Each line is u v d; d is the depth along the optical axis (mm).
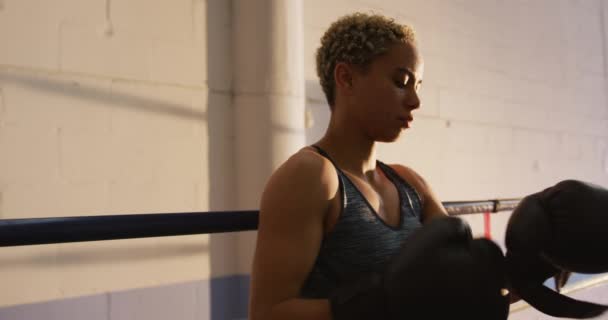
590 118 4273
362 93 858
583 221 873
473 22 3314
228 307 2199
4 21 1724
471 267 677
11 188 1726
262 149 2193
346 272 803
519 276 874
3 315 1699
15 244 755
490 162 3371
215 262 2164
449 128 3111
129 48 1976
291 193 778
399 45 854
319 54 941
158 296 2010
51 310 1783
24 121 1752
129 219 839
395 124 858
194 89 2133
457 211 1448
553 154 3879
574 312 879
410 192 977
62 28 1833
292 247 766
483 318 665
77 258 1838
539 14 3846
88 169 1872
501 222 3398
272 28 2201
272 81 2197
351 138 896
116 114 1938
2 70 1715
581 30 4254
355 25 875
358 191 842
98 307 1877
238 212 954
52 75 1807
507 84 3535
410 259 680
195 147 2129
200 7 2162
